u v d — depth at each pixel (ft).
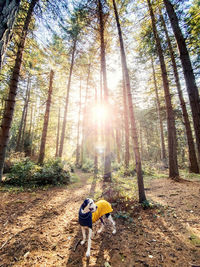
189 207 13.12
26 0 14.87
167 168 41.09
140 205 13.87
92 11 24.02
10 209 13.82
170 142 25.21
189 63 12.26
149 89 50.21
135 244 8.89
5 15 5.51
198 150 11.09
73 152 98.43
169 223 10.87
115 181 25.09
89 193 21.24
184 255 7.57
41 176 24.59
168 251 8.00
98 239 9.70
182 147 55.52
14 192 19.04
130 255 7.97
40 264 7.48
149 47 26.68
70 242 9.44
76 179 33.65
